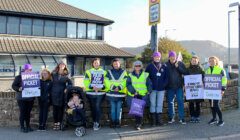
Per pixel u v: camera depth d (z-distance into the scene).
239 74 12.39
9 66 28.62
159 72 10.15
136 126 9.87
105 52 34.16
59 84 9.79
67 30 34.84
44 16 32.75
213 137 8.84
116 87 9.89
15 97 10.28
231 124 10.12
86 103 10.32
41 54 29.86
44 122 9.82
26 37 32.28
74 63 33.00
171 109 10.55
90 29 36.44
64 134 9.38
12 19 31.69
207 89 10.10
